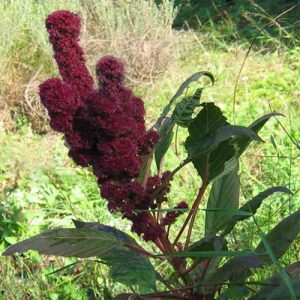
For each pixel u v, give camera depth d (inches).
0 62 68.4
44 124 67.6
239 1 101.0
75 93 23.9
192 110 25.9
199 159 26.3
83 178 56.8
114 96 23.2
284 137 59.6
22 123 67.9
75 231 24.4
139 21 73.9
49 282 41.7
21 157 58.8
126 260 26.1
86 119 23.7
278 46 81.7
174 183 53.2
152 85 71.4
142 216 25.2
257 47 85.4
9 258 44.7
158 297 26.5
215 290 27.4
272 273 35.9
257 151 58.1
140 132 24.5
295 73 75.6
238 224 44.1
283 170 52.7
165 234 26.7
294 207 47.3
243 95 72.1
